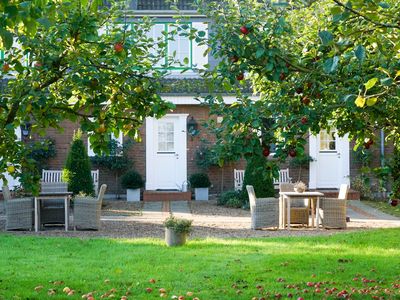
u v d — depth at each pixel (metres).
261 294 7.27
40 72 5.61
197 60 20.22
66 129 19.86
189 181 20.05
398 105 5.90
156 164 20.20
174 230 11.10
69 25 5.64
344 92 5.60
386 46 5.52
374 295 7.10
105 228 13.97
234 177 20.03
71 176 17.73
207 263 9.35
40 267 9.08
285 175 20.09
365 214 16.53
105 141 5.93
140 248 10.84
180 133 20.16
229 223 14.91
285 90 6.04
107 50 6.10
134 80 5.99
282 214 14.64
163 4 20.56
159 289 7.56
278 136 5.89
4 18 3.47
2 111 5.64
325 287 7.71
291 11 7.52
